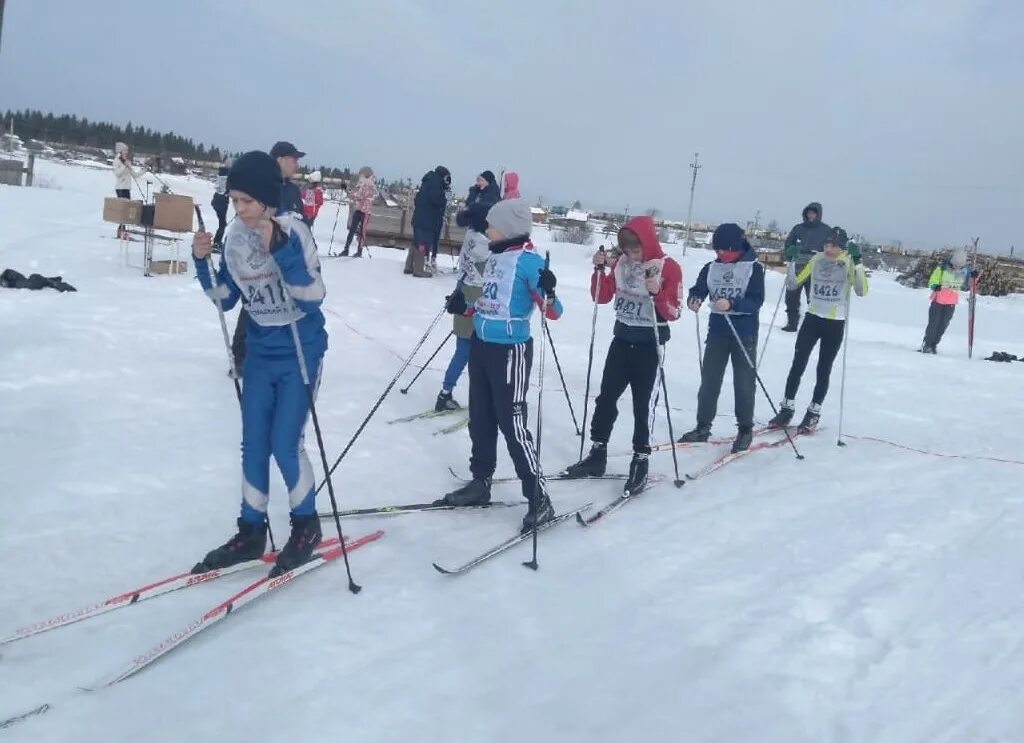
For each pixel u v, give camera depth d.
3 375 6.10
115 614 3.17
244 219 3.17
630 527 4.55
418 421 6.32
